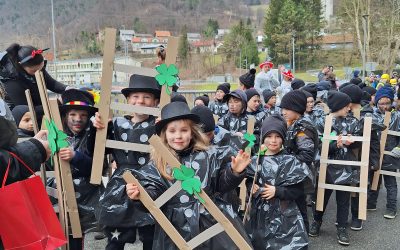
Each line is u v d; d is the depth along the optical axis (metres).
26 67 4.50
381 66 40.31
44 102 3.17
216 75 48.78
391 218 6.08
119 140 3.64
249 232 3.98
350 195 5.26
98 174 3.48
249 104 6.12
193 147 3.03
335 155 5.28
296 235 3.82
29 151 2.55
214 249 2.84
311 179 3.88
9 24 43.25
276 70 11.40
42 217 2.34
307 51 53.72
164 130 3.03
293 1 54.44
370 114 6.34
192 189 2.75
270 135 4.01
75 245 3.67
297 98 4.77
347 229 5.71
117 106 3.54
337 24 52.81
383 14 39.16
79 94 3.84
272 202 3.90
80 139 3.79
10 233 2.23
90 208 3.67
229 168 2.92
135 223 3.34
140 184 2.82
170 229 2.77
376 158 5.90
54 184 3.71
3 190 2.20
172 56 3.47
